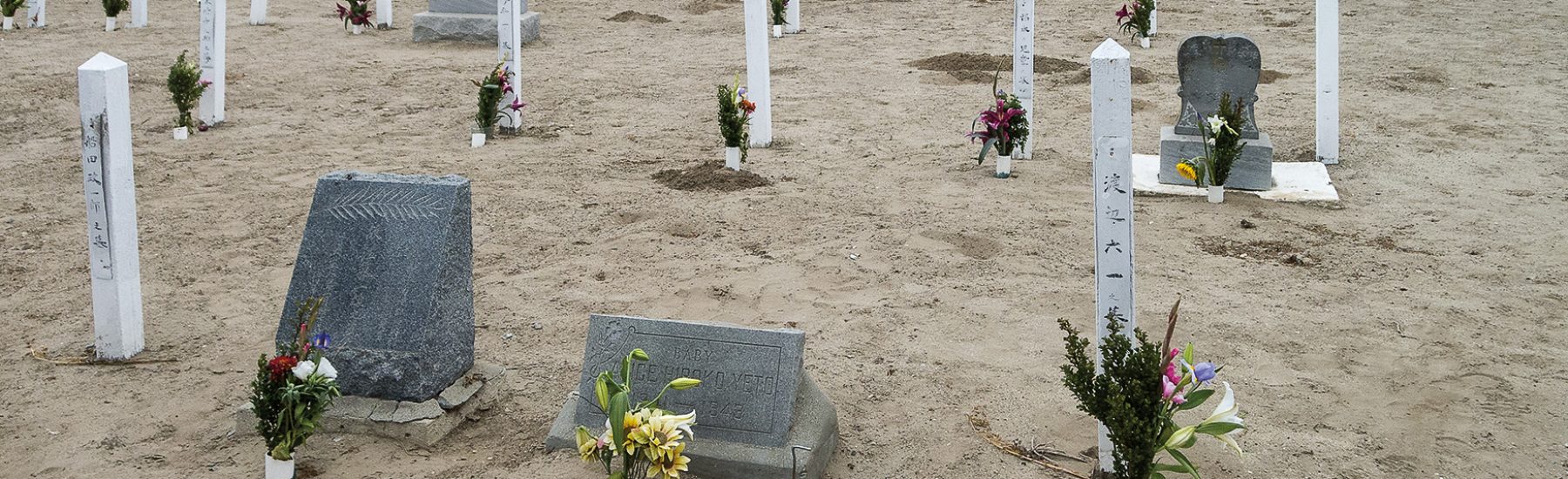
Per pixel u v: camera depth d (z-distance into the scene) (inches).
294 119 545.6
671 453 197.0
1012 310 305.9
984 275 332.8
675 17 898.1
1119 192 203.8
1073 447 233.8
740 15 908.6
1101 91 200.8
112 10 783.1
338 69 667.4
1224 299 316.2
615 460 218.5
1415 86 634.2
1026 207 400.8
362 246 237.6
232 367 270.7
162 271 336.5
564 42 782.5
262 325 296.7
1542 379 267.9
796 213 392.2
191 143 498.6
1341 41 776.9
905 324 296.2
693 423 207.9
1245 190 425.7
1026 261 344.2
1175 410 200.2
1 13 799.7
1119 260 206.7
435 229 236.4
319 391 211.6
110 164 262.1
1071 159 470.6
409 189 239.6
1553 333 295.0
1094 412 199.3
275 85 618.2
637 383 223.9
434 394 235.6
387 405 233.3
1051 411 248.8
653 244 358.9
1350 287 327.0
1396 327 297.3
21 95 586.9
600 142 503.2
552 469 220.2
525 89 619.5
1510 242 370.3
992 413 248.5
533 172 449.7
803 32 821.2
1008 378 265.1
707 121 543.2
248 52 710.5
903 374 266.8
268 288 323.9
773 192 418.6
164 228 376.8
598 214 392.5
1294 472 225.6
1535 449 236.4
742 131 466.6
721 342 222.5
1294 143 511.2
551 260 346.3
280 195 417.7
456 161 468.8
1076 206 402.9
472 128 503.8
